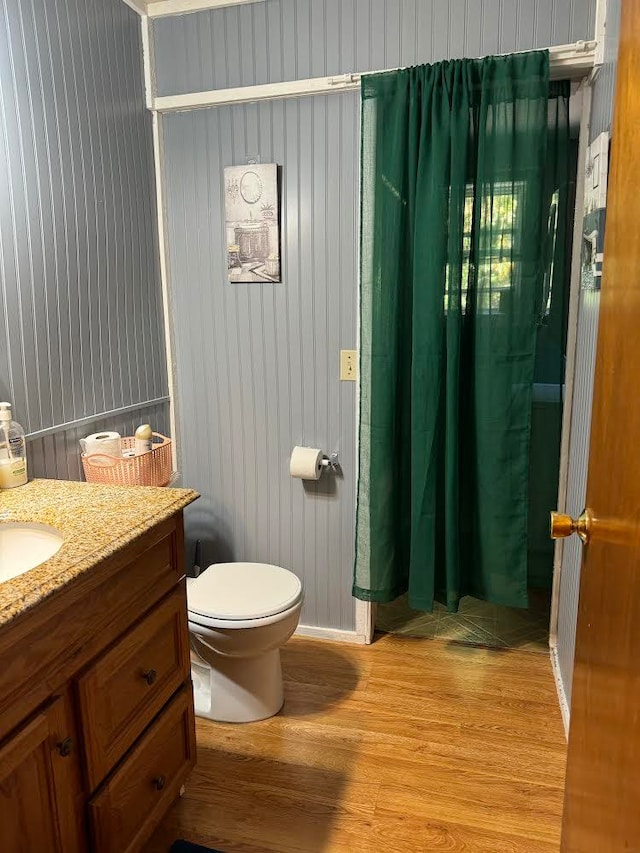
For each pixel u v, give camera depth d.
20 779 0.99
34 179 1.67
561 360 2.37
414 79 1.94
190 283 2.38
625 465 0.84
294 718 1.98
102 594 1.19
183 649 1.54
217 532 2.56
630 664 0.78
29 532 1.33
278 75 2.13
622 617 0.83
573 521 1.10
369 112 2.00
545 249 2.31
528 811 1.61
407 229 2.05
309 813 1.61
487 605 2.78
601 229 1.64
